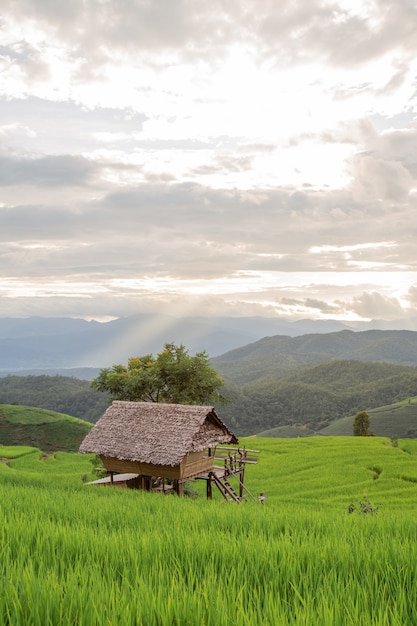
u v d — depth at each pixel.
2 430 115.56
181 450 28.06
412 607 4.47
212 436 31.16
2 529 7.45
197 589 4.43
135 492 21.00
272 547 6.77
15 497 12.96
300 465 53.31
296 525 9.65
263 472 51.19
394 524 9.63
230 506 14.28
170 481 36.56
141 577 4.96
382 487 43.25
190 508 12.95
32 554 6.36
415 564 5.93
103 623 3.55
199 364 45.91
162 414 30.75
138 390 45.12
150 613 3.80
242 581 5.46
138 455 28.45
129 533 7.94
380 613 3.98
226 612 3.90
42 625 3.64
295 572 5.77
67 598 4.05
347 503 37.47
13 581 4.55
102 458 30.25
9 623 3.55
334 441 71.88
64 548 6.56
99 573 5.05
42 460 73.31
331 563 6.24
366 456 56.50
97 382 46.47
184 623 3.73
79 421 123.56
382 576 5.58
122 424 30.89
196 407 30.52
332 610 4.04
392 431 190.50
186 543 6.96
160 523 9.96
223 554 6.44
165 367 45.19
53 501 12.50
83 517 10.38
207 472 31.48
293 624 3.79
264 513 11.38
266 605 4.21
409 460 54.25
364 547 6.92
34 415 123.62
